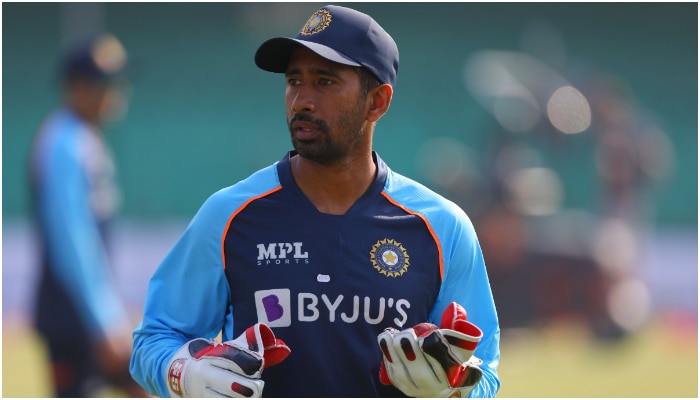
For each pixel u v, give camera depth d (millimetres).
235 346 10758
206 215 11586
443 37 96062
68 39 72062
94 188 20891
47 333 20531
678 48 98062
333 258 11383
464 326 10703
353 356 11227
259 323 10805
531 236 41125
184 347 11258
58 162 20375
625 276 41906
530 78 45531
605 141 44750
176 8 94438
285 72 11984
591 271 40906
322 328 11242
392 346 10727
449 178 42156
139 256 65562
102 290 20641
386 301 11367
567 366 38156
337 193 11664
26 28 94000
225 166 89250
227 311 11875
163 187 87438
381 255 11508
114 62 21766
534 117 44031
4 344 41562
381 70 11570
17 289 57281
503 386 33125
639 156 44688
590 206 77312
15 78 93312
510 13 97062
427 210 11844
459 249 11906
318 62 11312
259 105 92375
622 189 44344
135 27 94625
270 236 11453
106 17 94625
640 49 98312
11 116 91938
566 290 40938
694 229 87500
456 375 10992
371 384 11289
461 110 93375
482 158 43094
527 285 40969
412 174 90938
